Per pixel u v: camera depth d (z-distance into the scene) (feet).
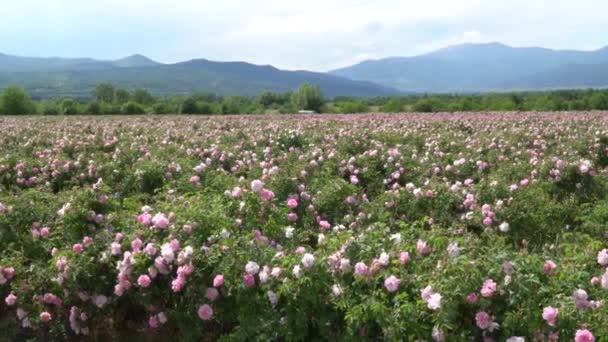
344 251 15.16
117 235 17.19
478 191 25.21
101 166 34.09
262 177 27.73
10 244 18.80
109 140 50.90
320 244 16.67
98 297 16.39
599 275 14.05
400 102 216.13
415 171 33.73
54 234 20.02
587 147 43.50
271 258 15.69
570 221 26.43
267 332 14.12
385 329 12.55
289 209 21.59
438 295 12.22
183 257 14.83
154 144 46.78
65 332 17.63
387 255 14.29
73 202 21.17
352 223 22.79
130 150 40.19
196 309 14.94
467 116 116.67
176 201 20.57
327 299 14.15
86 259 16.74
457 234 18.75
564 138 49.80
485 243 17.74
